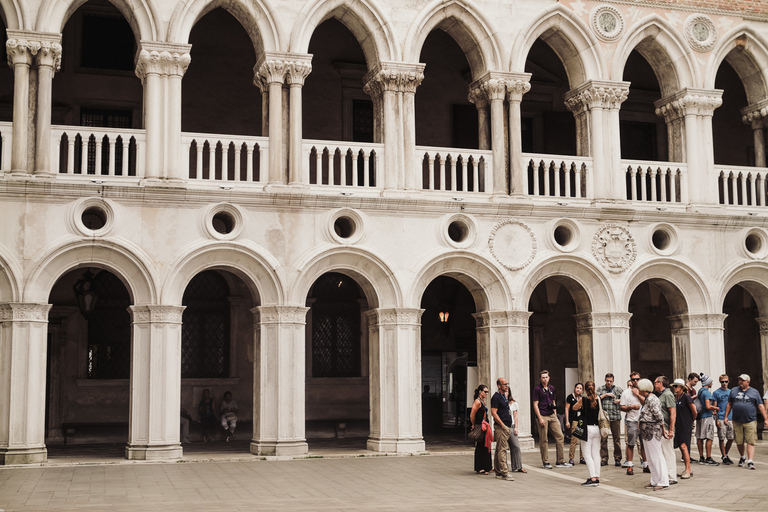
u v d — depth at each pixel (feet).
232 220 67.36
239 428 81.41
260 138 68.44
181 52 66.59
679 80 78.13
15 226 62.18
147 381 63.87
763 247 78.13
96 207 64.34
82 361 78.18
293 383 66.64
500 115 73.05
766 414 61.05
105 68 80.07
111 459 63.93
